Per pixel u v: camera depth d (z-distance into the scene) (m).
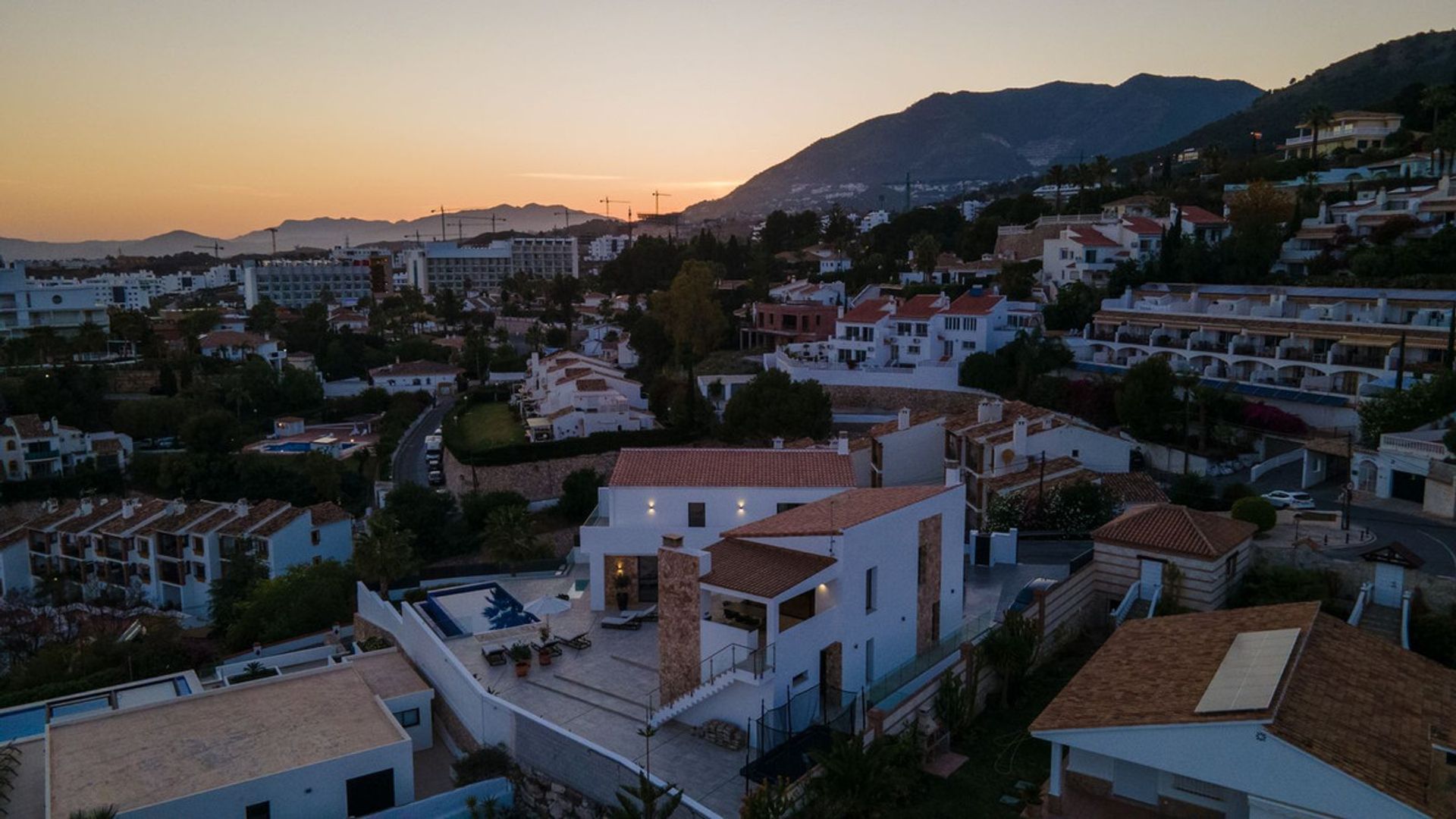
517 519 65.12
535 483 86.06
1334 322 75.44
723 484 46.69
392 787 33.72
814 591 34.38
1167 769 24.86
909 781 29.23
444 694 40.00
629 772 29.33
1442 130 115.94
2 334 149.62
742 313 148.62
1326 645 28.25
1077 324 100.06
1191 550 38.53
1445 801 21.41
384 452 110.50
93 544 85.44
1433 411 57.09
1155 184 156.62
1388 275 90.25
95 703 41.25
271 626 57.34
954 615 41.16
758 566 33.59
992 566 48.75
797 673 32.22
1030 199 155.62
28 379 117.88
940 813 28.17
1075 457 64.00
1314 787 22.59
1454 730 24.66
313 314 191.00
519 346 183.00
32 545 89.19
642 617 44.47
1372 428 59.50
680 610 33.97
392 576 57.88
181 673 44.69
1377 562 38.22
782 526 36.56
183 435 107.62
